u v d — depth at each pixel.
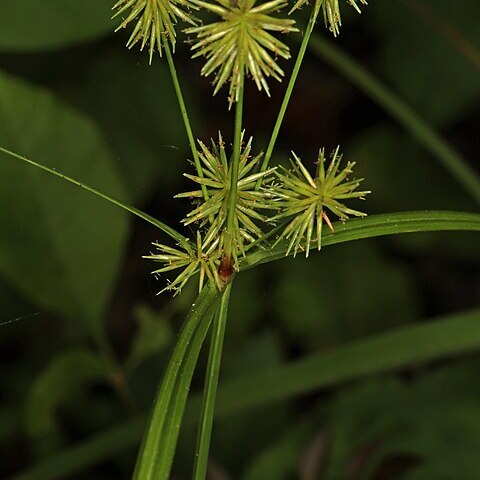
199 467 0.45
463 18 0.81
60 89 0.82
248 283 0.82
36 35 0.57
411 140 0.88
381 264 0.84
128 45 0.46
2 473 0.77
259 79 0.45
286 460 0.61
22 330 0.79
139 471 0.45
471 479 0.59
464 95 0.85
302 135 0.99
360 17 0.88
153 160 0.82
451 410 0.62
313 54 1.02
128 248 0.92
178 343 0.46
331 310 0.82
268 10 0.45
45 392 0.63
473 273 0.94
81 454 0.58
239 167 0.47
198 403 0.58
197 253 0.47
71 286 0.61
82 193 0.59
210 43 0.45
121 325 0.90
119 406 0.72
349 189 0.46
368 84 0.63
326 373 0.57
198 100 0.98
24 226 0.59
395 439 0.61
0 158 0.58
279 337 0.79
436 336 0.56
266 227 0.54
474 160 0.98
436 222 0.47
